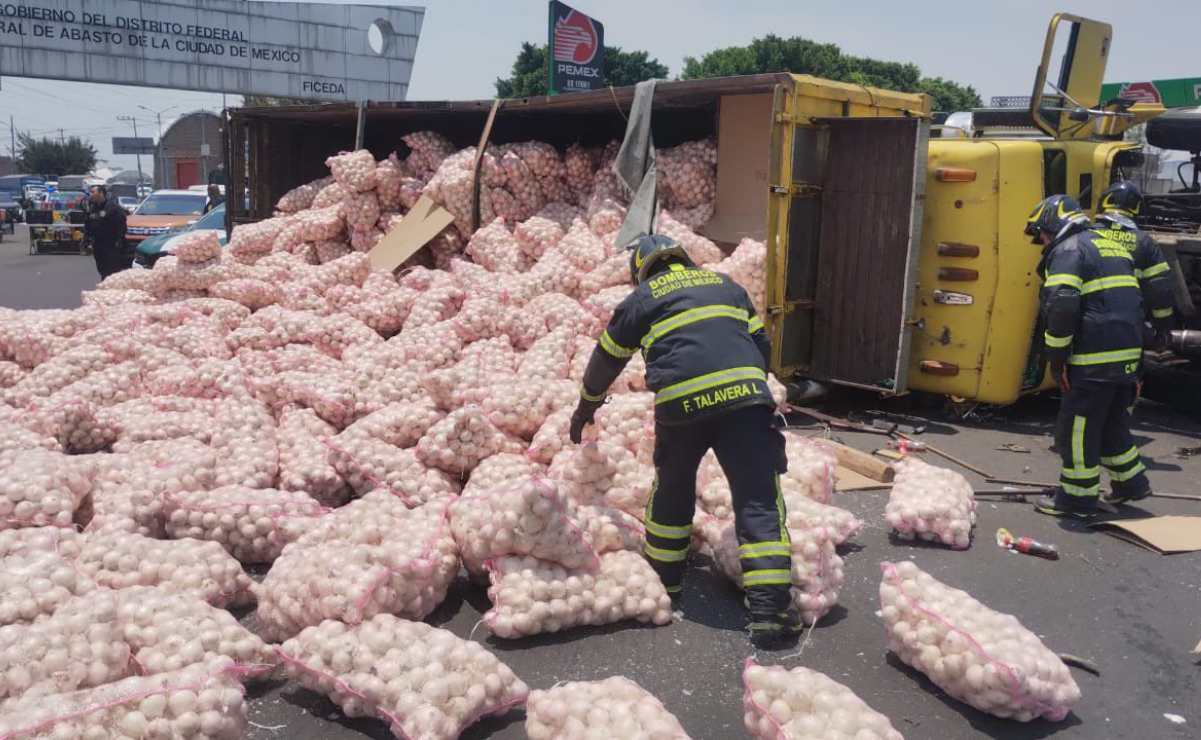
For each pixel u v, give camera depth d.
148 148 91.50
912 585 3.70
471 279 8.34
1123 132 9.09
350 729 3.29
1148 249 5.85
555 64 14.79
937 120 11.33
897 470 5.97
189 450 5.06
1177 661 3.89
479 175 9.39
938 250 7.46
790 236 7.47
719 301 3.99
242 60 22.31
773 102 7.30
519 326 6.98
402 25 24.67
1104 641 4.05
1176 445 7.32
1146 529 5.22
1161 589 4.58
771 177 7.20
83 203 28.66
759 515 3.85
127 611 3.36
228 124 11.56
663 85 8.08
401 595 3.71
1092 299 5.36
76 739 2.66
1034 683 3.27
